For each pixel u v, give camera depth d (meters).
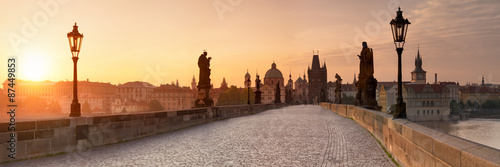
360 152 11.72
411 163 8.35
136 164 9.88
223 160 10.41
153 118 18.06
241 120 29.16
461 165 5.44
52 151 11.71
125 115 15.49
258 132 18.48
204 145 13.64
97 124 13.67
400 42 12.60
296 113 43.22
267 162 10.09
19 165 9.94
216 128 21.53
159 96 175.50
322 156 11.01
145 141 15.30
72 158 11.02
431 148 6.84
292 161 10.23
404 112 11.45
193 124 24.03
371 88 27.30
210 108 28.12
